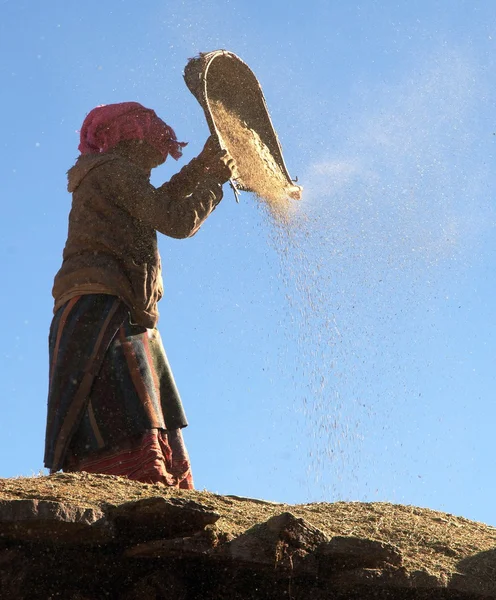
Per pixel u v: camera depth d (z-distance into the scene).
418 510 4.69
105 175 5.86
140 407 5.57
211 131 6.12
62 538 3.56
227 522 3.89
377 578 3.61
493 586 3.78
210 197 6.00
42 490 3.92
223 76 6.69
